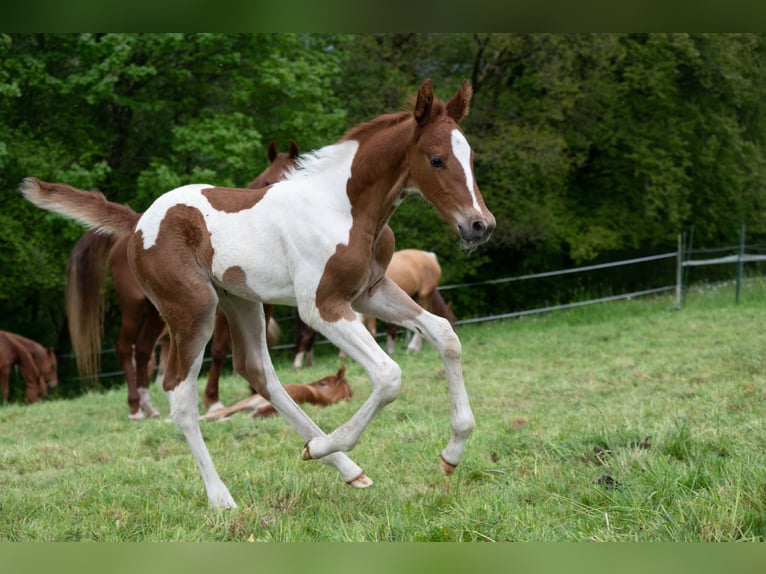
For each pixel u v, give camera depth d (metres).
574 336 11.98
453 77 20.17
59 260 14.59
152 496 4.34
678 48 18.91
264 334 4.63
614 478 3.87
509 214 19.25
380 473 4.59
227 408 7.38
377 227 4.13
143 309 8.17
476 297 21.48
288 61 15.97
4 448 6.32
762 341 9.34
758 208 22.83
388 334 13.20
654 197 19.36
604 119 20.22
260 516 3.78
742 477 3.45
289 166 4.53
